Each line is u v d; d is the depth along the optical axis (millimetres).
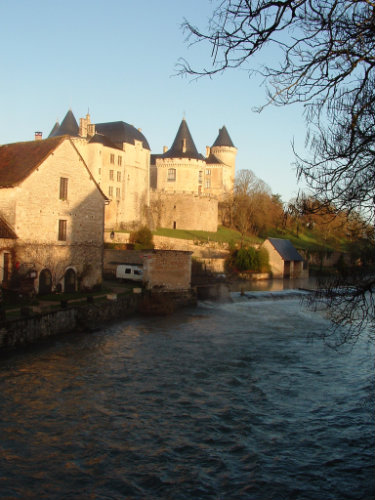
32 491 9680
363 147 6312
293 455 11500
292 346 22578
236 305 36094
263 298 39156
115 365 18609
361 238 9289
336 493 9859
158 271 34438
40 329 21734
